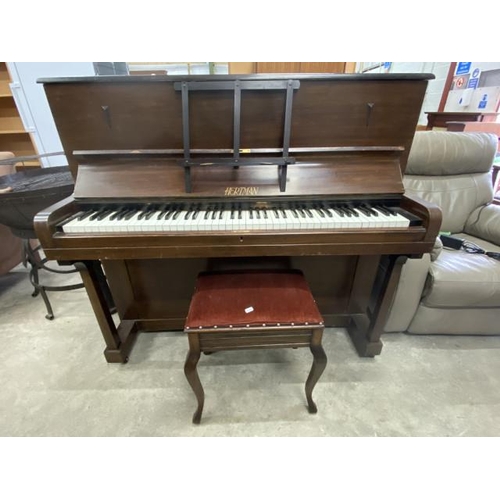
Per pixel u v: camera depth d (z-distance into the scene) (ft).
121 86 3.23
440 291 4.22
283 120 3.43
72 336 5.02
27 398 3.92
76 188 3.51
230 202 3.55
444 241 4.95
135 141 3.49
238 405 3.81
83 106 3.31
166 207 3.55
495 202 6.60
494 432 3.53
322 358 3.23
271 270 3.82
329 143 3.57
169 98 3.30
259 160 3.28
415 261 4.22
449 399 3.93
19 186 5.05
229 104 3.34
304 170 3.56
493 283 4.15
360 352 4.59
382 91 3.33
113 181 3.51
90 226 3.11
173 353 4.65
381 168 3.63
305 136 3.51
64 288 5.35
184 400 3.90
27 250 5.27
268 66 9.62
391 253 3.33
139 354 4.63
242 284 3.51
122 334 4.60
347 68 9.78
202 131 3.46
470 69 8.34
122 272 4.41
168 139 3.49
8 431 3.53
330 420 3.63
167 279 4.52
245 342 3.17
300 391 4.01
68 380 4.18
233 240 3.17
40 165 10.34
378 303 4.12
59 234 3.11
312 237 3.18
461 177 5.52
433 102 9.82
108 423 3.60
